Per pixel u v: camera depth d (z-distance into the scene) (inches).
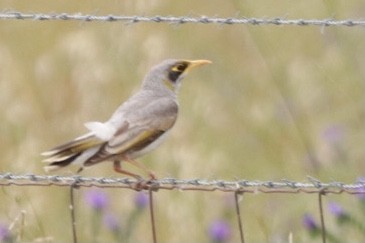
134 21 478.6
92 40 659.4
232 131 637.3
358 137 614.5
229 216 564.4
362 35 634.8
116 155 467.2
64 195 569.6
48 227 562.3
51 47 668.7
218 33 689.6
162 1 680.4
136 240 563.8
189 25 686.5
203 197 572.7
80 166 488.4
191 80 668.7
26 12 698.2
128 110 482.0
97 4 685.3
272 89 655.1
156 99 489.1
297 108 633.0
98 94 647.8
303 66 642.8
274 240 545.0
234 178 579.8
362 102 628.4
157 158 598.5
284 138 623.8
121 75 650.2
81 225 563.2
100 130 466.6
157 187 450.9
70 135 639.1
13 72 655.1
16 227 509.0
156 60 656.4
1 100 642.8
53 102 649.0
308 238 526.3
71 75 652.1
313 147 603.2
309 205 567.5
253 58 678.5
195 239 565.9
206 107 645.3
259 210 570.3
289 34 651.5
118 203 581.6
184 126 635.5
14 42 672.4
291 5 658.2
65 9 694.5
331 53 641.6
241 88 660.7
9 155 610.5
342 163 587.8
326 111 631.8
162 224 571.5
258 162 614.5
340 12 641.0
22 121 634.8
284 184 442.6
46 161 509.0
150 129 478.3
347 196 558.3
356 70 632.4
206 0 689.6
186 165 598.5
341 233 517.7
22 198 533.3
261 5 657.6
